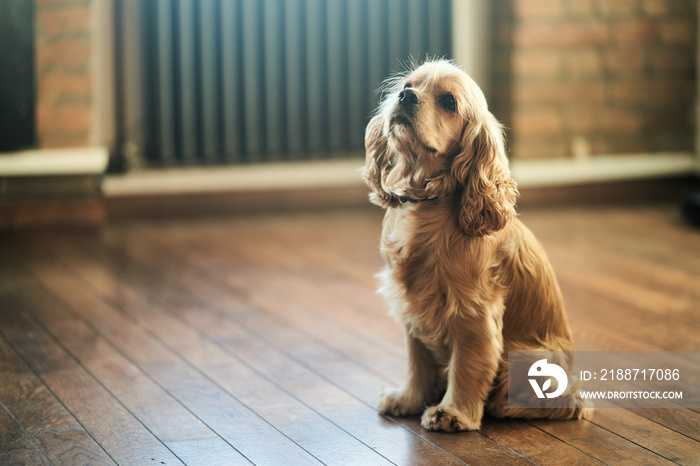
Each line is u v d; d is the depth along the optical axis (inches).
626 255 160.9
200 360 104.2
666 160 222.1
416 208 82.4
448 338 83.3
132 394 92.7
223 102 196.1
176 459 76.8
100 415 86.7
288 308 127.1
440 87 80.7
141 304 127.6
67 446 79.0
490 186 79.2
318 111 204.8
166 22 189.3
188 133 195.3
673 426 85.7
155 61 190.2
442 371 88.1
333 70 203.8
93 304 127.0
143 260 154.3
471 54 214.7
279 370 101.2
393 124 80.8
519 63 207.2
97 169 179.0
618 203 212.5
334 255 160.6
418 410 88.4
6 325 116.0
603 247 167.3
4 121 169.8
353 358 105.7
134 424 84.6
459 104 80.0
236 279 143.1
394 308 85.1
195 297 132.0
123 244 165.9
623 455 78.7
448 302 80.4
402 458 77.6
